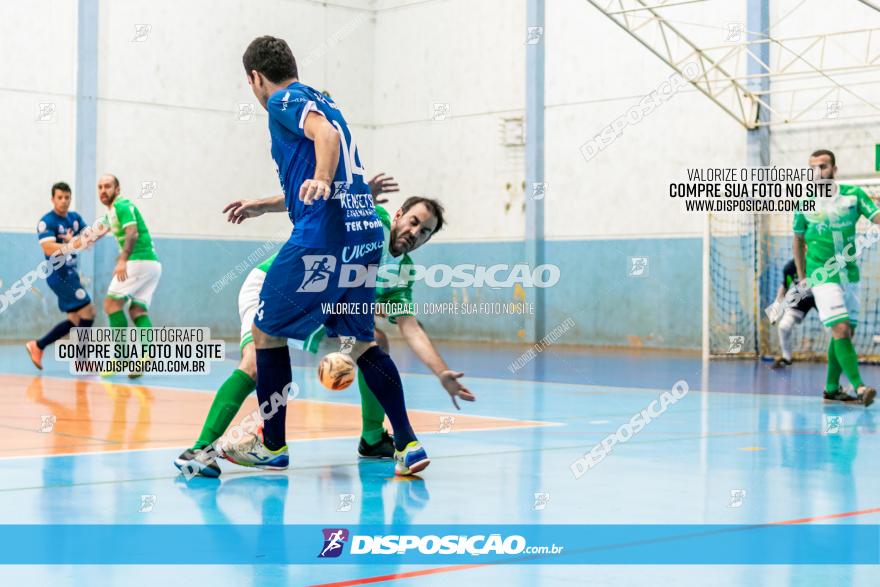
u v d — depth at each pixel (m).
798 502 5.60
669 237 23.89
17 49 23.72
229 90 27.03
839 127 21.12
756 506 5.47
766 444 8.12
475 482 6.24
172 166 26.08
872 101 20.64
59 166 24.28
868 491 5.97
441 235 28.52
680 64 23.17
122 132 25.25
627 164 24.62
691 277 23.48
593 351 23.31
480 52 27.56
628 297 24.66
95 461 6.95
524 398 12.36
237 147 27.17
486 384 14.50
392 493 5.84
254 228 27.55
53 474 6.39
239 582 3.83
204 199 26.61
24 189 23.84
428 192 28.86
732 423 9.63
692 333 23.48
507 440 8.34
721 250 22.92
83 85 24.45
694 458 7.31
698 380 15.32
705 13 22.92
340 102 29.20
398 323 6.73
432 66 28.61
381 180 7.04
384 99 29.77
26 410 10.26
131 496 5.64
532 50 26.17
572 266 25.73
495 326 27.30
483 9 27.42
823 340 21.42
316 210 6.15
